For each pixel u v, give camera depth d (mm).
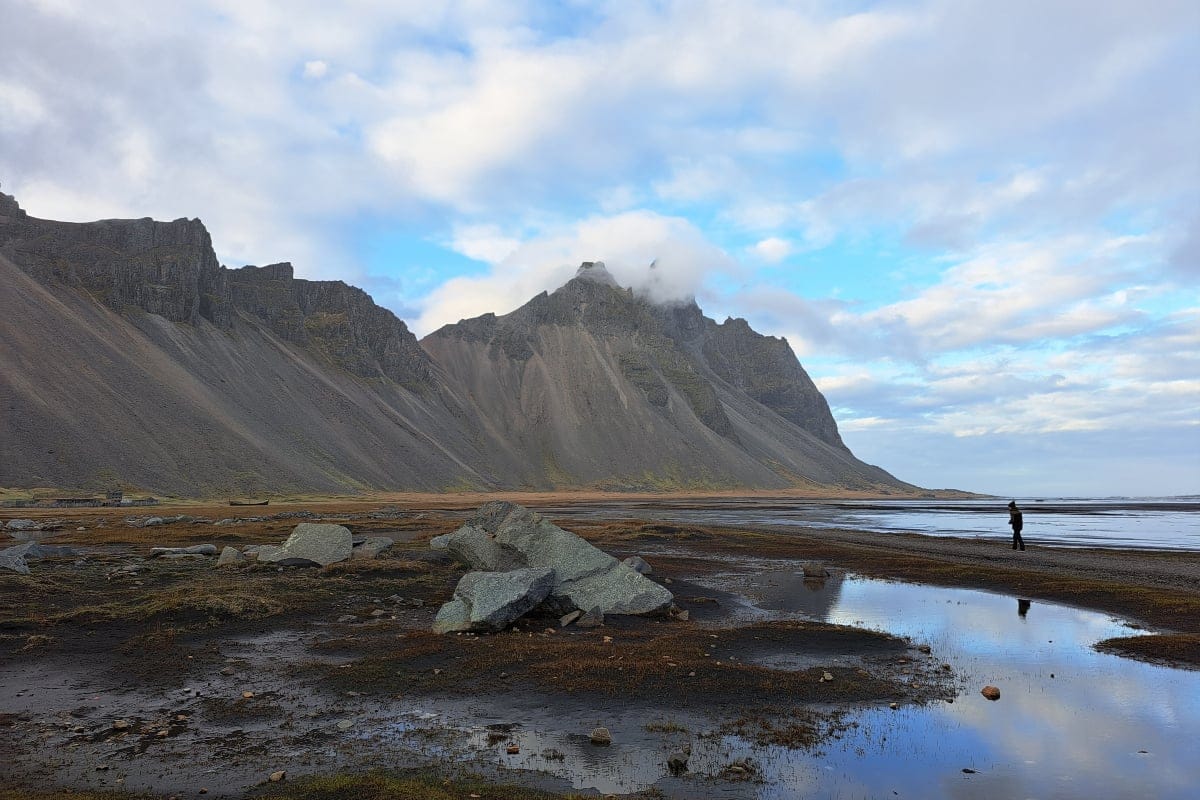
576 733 12945
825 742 12695
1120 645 20891
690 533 64562
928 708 14812
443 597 27531
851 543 61031
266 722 13328
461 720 13609
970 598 30766
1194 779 11141
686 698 15102
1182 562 46562
